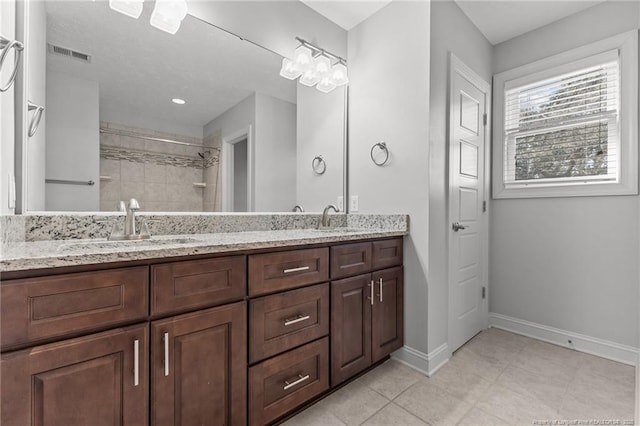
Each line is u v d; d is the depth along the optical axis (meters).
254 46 1.87
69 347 0.80
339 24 2.31
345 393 1.63
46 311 0.77
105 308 0.86
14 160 1.07
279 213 2.01
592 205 2.15
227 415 1.13
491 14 2.25
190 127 1.65
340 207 2.32
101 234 1.32
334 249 1.54
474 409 1.50
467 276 2.32
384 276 1.84
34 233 1.16
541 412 1.47
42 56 1.21
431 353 1.88
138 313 0.92
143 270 0.93
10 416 0.72
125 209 1.42
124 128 1.44
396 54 2.04
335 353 1.54
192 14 1.64
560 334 2.26
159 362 0.96
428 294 1.87
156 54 1.54
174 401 0.99
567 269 2.25
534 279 2.41
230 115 1.80
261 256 1.24
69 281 0.80
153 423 0.95
